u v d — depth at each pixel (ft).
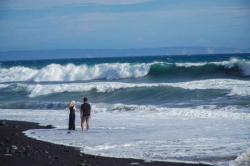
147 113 128.98
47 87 197.16
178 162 67.72
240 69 214.48
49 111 143.64
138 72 240.94
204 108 129.90
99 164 66.18
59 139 90.07
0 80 283.79
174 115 122.21
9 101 181.37
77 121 118.93
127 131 98.43
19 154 69.97
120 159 70.13
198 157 70.74
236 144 79.71
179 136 89.61
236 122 105.60
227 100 142.20
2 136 92.94
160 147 79.36
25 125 111.55
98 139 89.40
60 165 63.36
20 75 281.74
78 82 238.07
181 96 160.25
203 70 225.35
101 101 169.68
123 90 179.83
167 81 217.15
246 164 64.90
